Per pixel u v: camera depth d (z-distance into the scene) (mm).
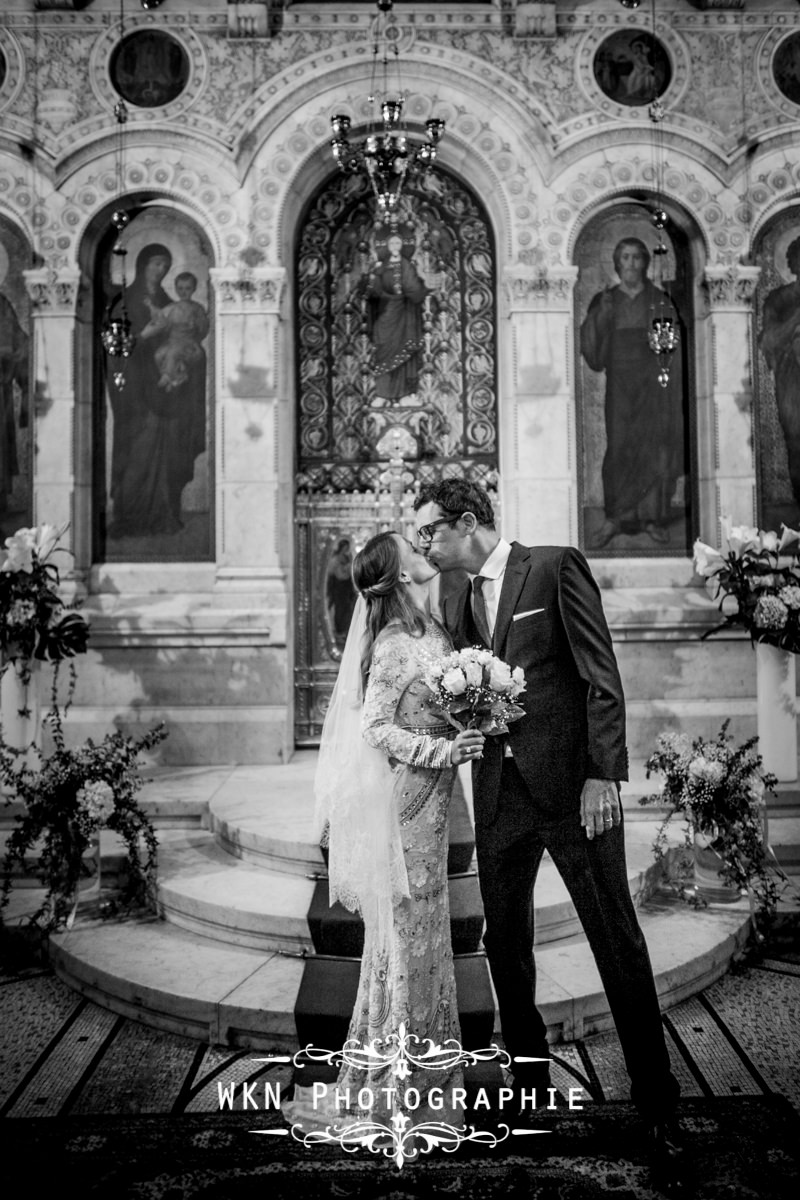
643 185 7719
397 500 8086
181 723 7383
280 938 4555
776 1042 3914
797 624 6043
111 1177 2992
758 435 7820
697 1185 2887
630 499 7852
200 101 7676
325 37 7699
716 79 7773
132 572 7676
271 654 7441
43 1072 3764
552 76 7746
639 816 6316
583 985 4094
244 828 5434
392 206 6625
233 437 7574
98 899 5316
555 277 7660
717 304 7699
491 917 3229
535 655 3156
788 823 6059
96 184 7652
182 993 4105
